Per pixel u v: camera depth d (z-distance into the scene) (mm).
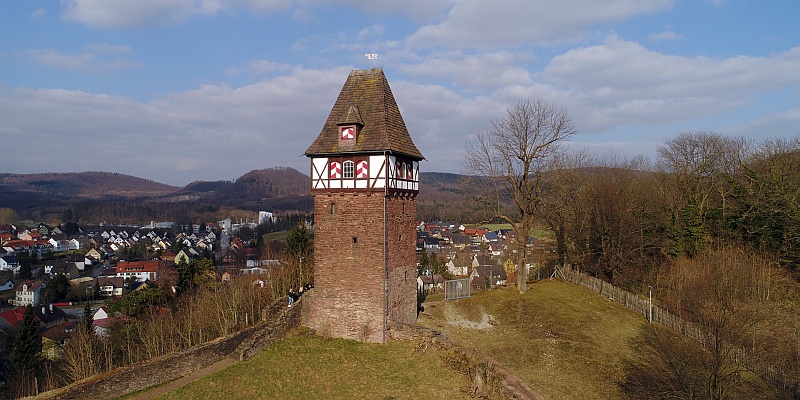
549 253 63875
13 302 90875
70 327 62125
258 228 180625
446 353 27359
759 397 26375
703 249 51625
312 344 29344
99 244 161750
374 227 29719
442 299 42938
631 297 43094
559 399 24641
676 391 25844
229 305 47125
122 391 22828
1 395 41094
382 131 29953
